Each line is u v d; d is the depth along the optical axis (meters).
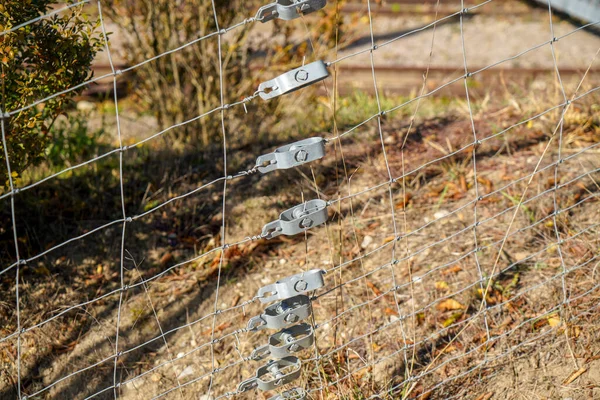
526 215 3.33
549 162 3.63
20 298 3.13
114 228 3.52
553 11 9.54
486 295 2.99
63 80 2.77
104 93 6.95
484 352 2.80
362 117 4.52
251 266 3.34
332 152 3.98
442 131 4.12
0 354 2.95
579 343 2.79
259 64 6.03
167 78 5.18
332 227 3.46
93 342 3.04
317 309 3.05
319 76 1.96
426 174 3.71
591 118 3.88
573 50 8.16
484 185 3.57
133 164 4.07
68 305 3.15
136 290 3.25
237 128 4.71
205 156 4.14
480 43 8.59
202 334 3.05
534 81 6.74
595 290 2.95
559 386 2.67
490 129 4.02
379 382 2.74
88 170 3.96
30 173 3.85
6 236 3.40
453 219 3.40
